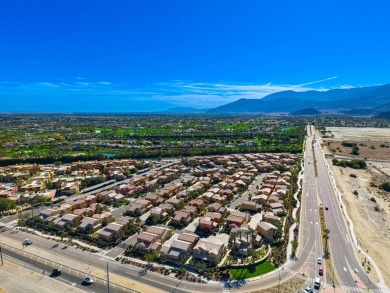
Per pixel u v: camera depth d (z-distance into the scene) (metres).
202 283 98.06
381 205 183.75
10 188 198.12
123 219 142.25
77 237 129.62
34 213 157.00
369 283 99.81
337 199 186.25
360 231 142.38
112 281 98.31
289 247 122.62
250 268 107.19
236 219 142.12
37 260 110.94
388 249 125.94
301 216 156.00
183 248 113.56
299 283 98.50
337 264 110.69
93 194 193.38
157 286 96.12
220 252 114.12
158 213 151.25
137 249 117.75
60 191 197.38
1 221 146.38
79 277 100.56
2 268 105.25
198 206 165.75
